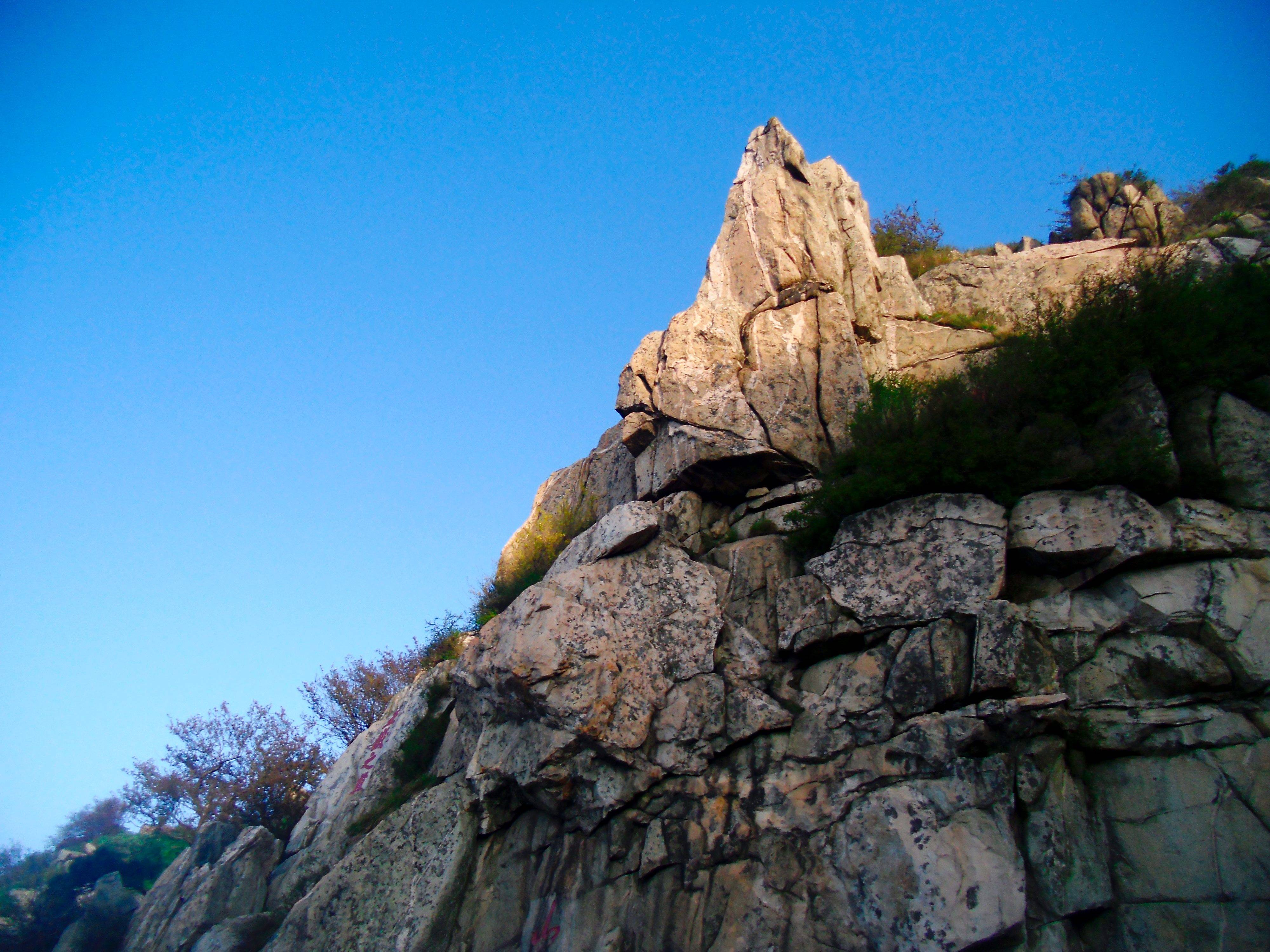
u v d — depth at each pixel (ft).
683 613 44.39
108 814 142.00
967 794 34.12
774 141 63.77
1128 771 34.81
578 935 39.55
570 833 42.96
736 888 36.78
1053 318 46.47
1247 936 30.66
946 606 38.50
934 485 42.06
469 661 52.37
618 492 64.49
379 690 94.58
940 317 63.41
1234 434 40.27
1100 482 39.52
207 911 59.93
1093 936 32.71
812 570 42.83
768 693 41.39
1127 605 37.17
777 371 52.60
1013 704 34.53
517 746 44.27
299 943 48.03
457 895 44.11
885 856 34.27
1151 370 42.32
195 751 93.45
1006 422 42.37
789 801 37.65
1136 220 73.20
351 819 60.13
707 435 50.65
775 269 57.16
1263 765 32.89
